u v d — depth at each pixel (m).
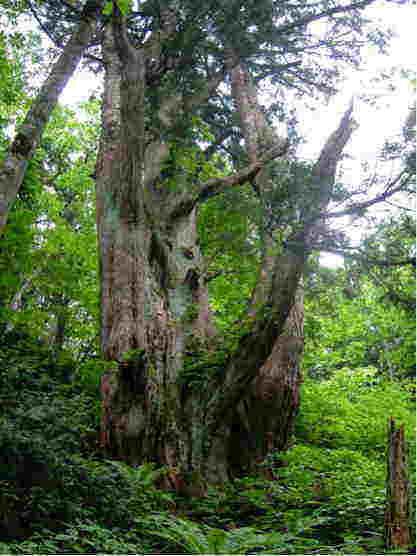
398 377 24.77
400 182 9.93
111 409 9.80
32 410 6.56
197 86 13.09
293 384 11.97
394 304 11.34
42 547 5.04
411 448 13.02
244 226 14.56
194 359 10.53
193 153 12.10
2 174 5.87
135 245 10.71
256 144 14.40
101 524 6.20
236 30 11.80
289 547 5.95
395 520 6.17
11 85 13.77
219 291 17.53
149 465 8.05
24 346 9.68
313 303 15.04
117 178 11.05
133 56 9.99
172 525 5.57
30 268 12.38
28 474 5.99
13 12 9.25
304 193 10.07
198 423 10.17
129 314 10.30
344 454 11.55
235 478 10.54
